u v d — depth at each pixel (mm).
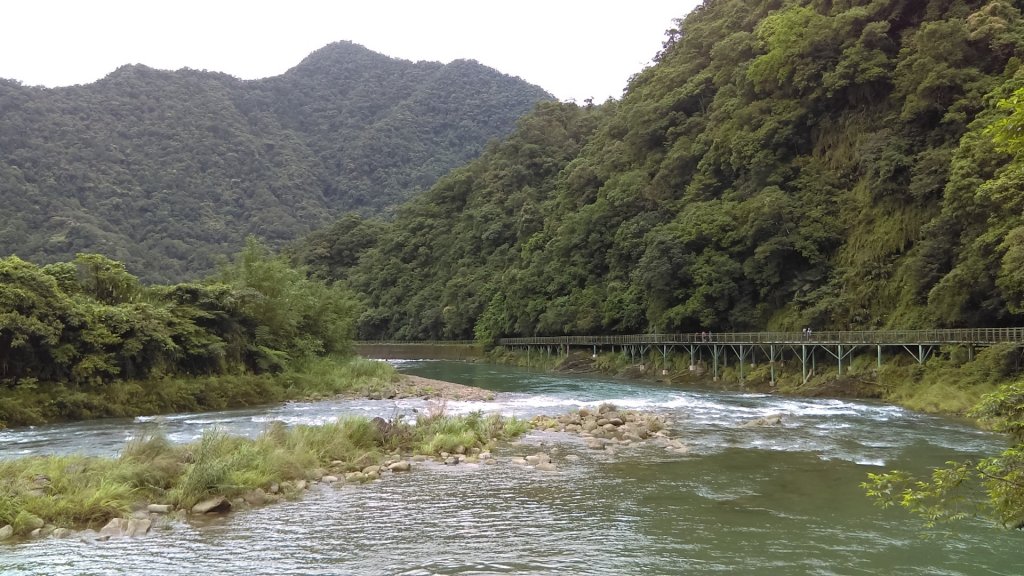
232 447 17984
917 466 19234
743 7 87375
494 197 122562
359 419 22312
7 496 13039
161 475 15539
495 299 97438
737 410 35125
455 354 102938
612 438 24750
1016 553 11383
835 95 60250
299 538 12227
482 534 12539
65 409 29406
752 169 62906
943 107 49500
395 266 131500
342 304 63281
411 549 11594
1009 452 8195
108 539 12070
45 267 36000
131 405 31812
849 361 47406
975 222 40375
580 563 10898
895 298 48094
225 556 11156
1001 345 35375
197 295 40250
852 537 12352
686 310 59875
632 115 87125
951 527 12930
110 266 37938
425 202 143500
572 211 94438
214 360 38344
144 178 190125
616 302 71938
